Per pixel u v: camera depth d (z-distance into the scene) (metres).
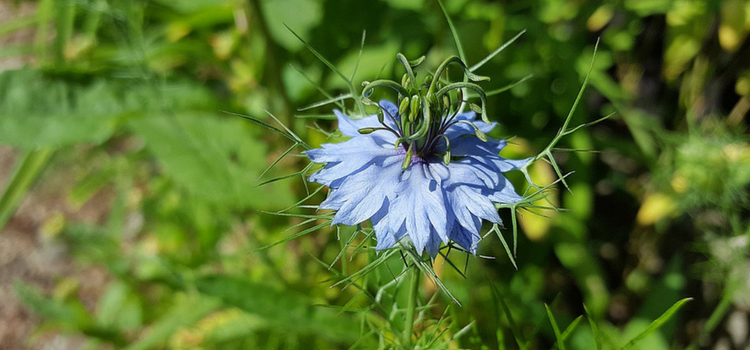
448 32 0.32
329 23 0.34
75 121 0.29
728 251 0.28
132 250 0.40
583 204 0.30
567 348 0.27
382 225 0.18
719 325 0.31
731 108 0.34
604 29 0.37
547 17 0.34
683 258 0.33
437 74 0.18
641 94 0.37
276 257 0.32
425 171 0.19
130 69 0.30
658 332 0.27
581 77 0.32
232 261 0.32
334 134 0.21
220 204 0.30
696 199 0.30
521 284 0.30
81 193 0.40
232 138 0.31
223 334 0.30
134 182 0.41
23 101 0.29
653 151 0.32
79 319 0.34
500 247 0.31
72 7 0.29
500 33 0.32
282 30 0.34
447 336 0.25
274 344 0.30
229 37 0.34
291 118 0.33
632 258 0.34
